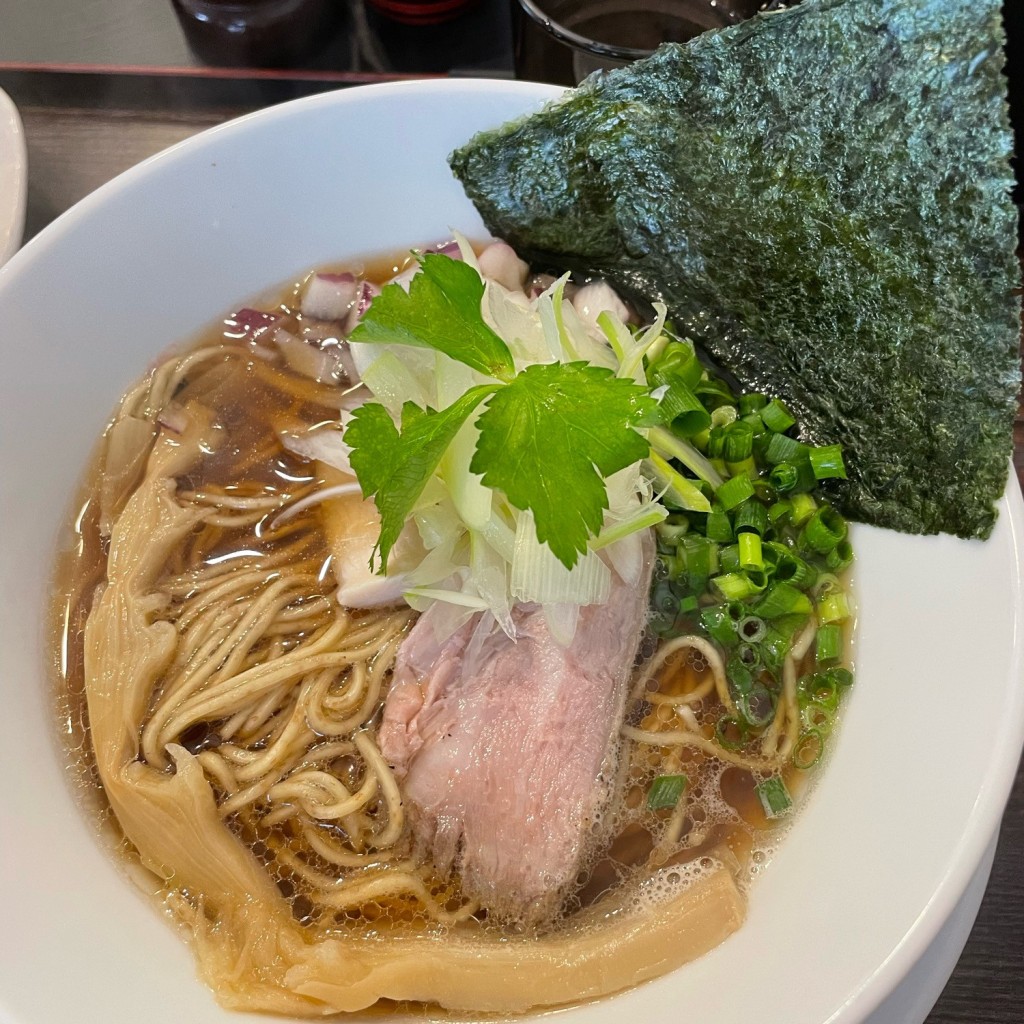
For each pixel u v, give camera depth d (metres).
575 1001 0.21
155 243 0.27
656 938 0.21
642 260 0.28
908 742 0.22
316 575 0.26
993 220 0.22
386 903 0.23
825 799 0.23
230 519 0.26
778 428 0.26
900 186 0.23
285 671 0.24
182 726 0.23
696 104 0.25
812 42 0.24
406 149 0.28
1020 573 0.21
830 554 0.25
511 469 0.21
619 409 0.22
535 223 0.28
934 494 0.23
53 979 0.19
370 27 0.36
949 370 0.23
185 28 0.35
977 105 0.22
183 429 0.27
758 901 0.22
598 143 0.26
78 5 0.36
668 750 0.24
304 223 0.29
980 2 0.22
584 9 0.31
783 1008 0.19
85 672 0.24
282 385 0.29
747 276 0.26
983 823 0.20
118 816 0.23
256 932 0.22
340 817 0.23
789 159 0.24
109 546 0.26
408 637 0.24
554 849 0.23
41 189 0.33
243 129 0.27
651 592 0.26
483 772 0.24
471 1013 0.21
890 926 0.19
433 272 0.24
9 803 0.21
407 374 0.24
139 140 0.34
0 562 0.24
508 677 0.24
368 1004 0.21
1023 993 0.23
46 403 0.25
